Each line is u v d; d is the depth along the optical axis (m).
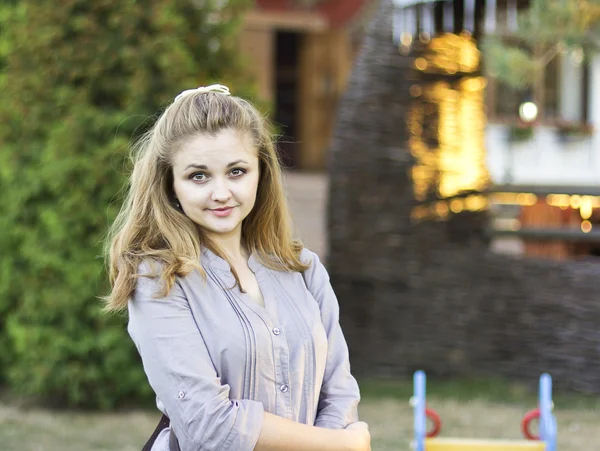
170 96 6.46
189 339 2.15
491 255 7.52
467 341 7.50
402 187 7.59
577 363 7.17
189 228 2.27
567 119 12.14
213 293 2.23
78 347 6.38
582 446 5.81
